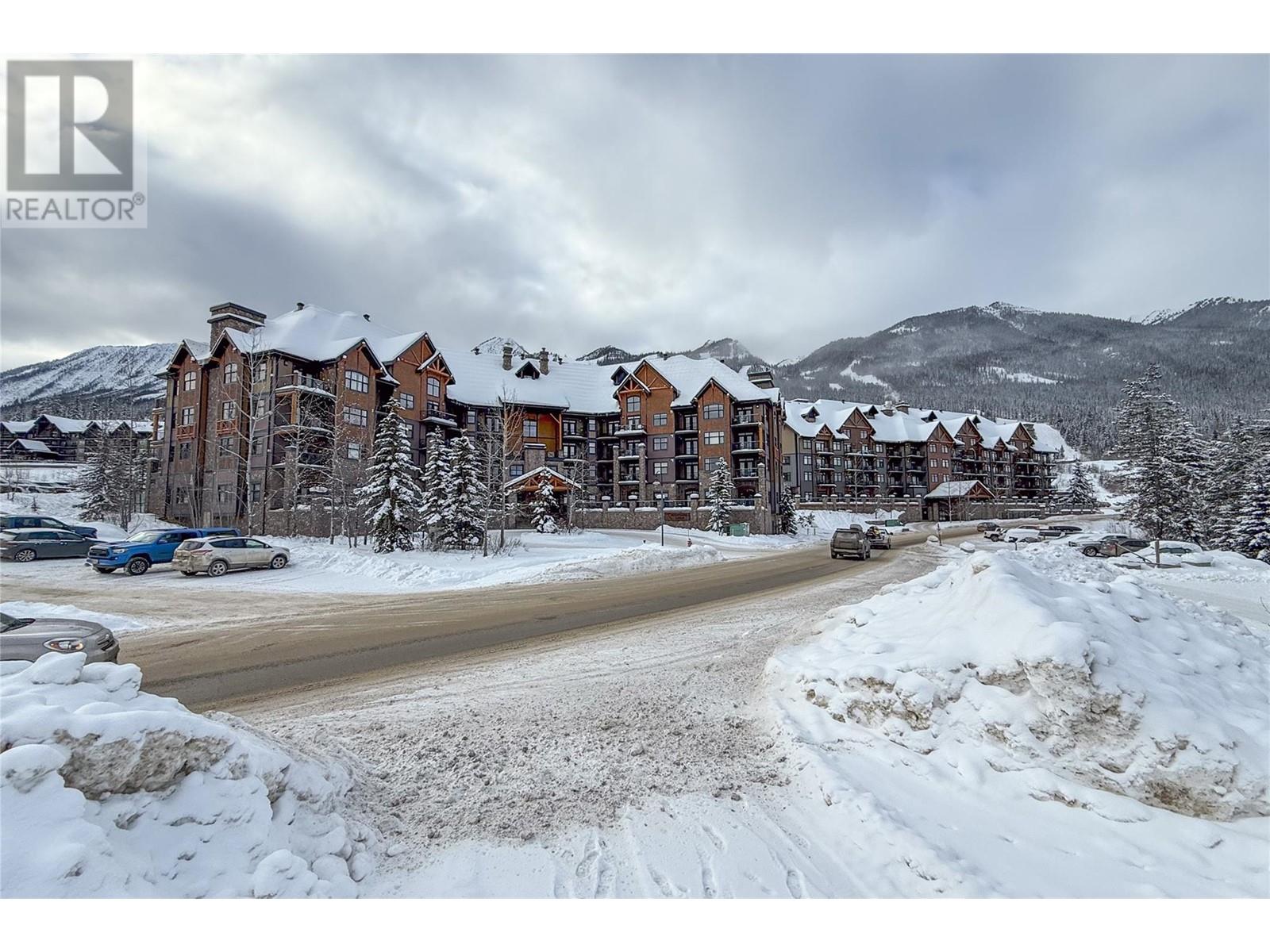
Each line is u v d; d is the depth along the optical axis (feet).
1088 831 12.14
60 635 22.27
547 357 203.51
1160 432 112.27
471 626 36.81
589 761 15.94
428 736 17.75
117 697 12.04
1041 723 14.28
